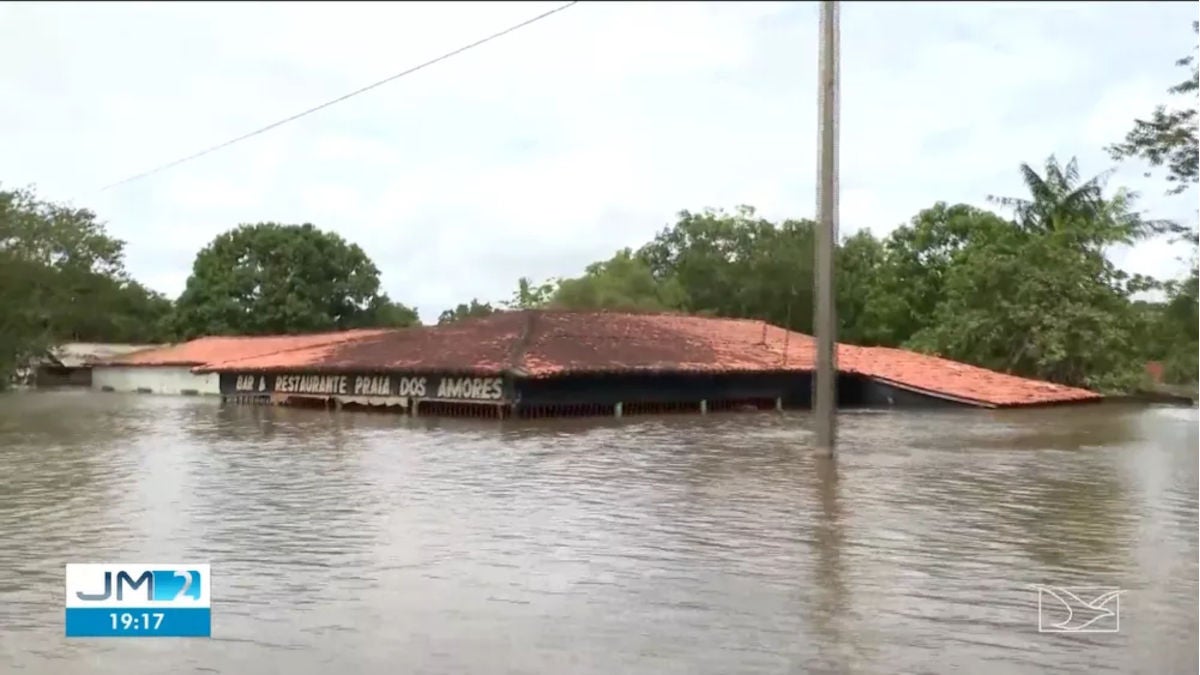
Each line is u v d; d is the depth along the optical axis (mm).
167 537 10188
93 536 10234
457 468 15977
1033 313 39406
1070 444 20750
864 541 10047
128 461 17125
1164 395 39219
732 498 12805
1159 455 18359
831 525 10891
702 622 7211
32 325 54938
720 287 57094
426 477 14836
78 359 60906
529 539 10102
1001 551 9602
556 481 14383
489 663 6340
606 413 29047
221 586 8227
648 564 9000
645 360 30125
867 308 54188
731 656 6477
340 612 7469
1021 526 10891
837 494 13195
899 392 34062
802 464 16609
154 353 54781
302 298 63969
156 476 15016
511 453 18328
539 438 21516
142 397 45812
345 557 9281
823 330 16891
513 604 7676
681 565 8969
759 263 56531
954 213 55531
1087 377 39188
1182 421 27641
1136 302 40562
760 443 20453
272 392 34625
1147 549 9727
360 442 20562
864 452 18828
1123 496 13148
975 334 40719
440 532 10461
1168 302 32125
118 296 66250
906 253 55531
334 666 6305
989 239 49281
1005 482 14477
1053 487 13984
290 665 6328
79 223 62344
